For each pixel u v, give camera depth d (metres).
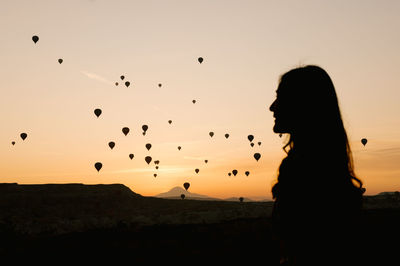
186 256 15.16
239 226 25.53
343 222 2.05
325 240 2.03
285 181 2.22
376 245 11.92
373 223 19.25
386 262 9.90
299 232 2.09
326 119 2.30
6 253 18.19
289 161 2.28
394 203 44.00
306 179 2.13
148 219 40.41
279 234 2.26
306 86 2.35
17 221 43.94
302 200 2.09
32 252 18.25
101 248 18.69
